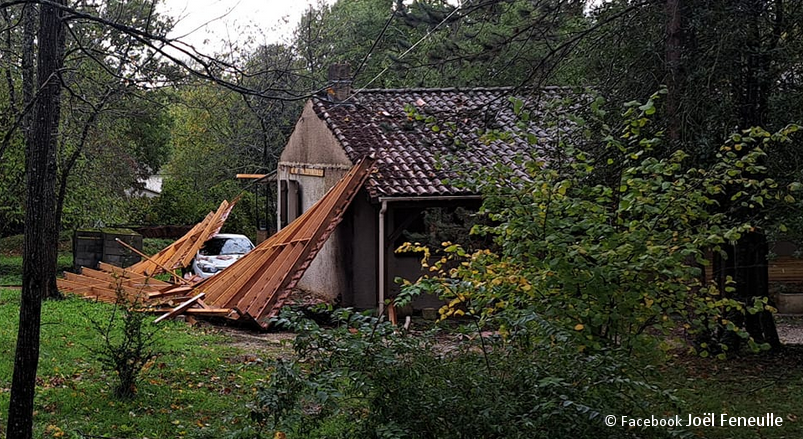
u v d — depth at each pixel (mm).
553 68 12078
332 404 5773
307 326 5902
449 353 6367
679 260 7039
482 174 7785
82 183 24891
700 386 10789
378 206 18234
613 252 6664
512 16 12531
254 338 15250
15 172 20281
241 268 18922
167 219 37719
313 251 17266
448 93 22312
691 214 7266
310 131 23141
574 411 5449
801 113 11922
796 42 12250
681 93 12016
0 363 10969
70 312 16141
